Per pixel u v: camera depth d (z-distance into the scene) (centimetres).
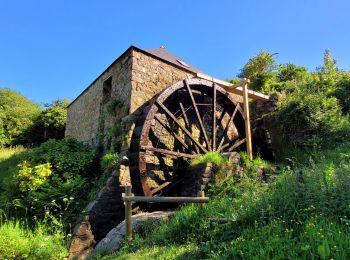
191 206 478
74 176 659
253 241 310
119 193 625
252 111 1047
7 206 570
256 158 849
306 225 304
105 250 457
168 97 783
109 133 746
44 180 602
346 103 1020
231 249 309
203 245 353
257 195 432
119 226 506
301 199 363
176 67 828
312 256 255
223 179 668
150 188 655
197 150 784
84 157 705
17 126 1725
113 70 825
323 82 1128
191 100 785
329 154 765
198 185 654
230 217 390
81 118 981
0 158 1205
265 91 1200
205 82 822
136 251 396
